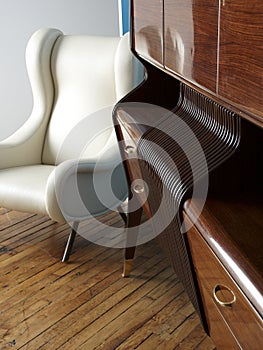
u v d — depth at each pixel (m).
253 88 0.74
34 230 2.78
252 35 0.73
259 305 0.87
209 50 0.93
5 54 3.38
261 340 0.92
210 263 1.13
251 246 1.03
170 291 2.18
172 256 1.68
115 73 2.49
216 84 0.90
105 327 1.97
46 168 2.73
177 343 1.85
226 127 1.38
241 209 1.20
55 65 2.81
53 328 1.98
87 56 2.71
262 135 1.27
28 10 3.29
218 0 0.86
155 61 1.44
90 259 2.47
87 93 2.69
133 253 2.26
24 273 2.37
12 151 2.76
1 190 2.49
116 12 3.14
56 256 2.51
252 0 0.73
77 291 2.22
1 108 3.50
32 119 2.86
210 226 1.13
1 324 2.02
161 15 1.32
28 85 3.44
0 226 2.84
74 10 3.24
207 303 1.32
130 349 1.84
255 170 1.29
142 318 2.01
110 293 2.19
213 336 1.40
